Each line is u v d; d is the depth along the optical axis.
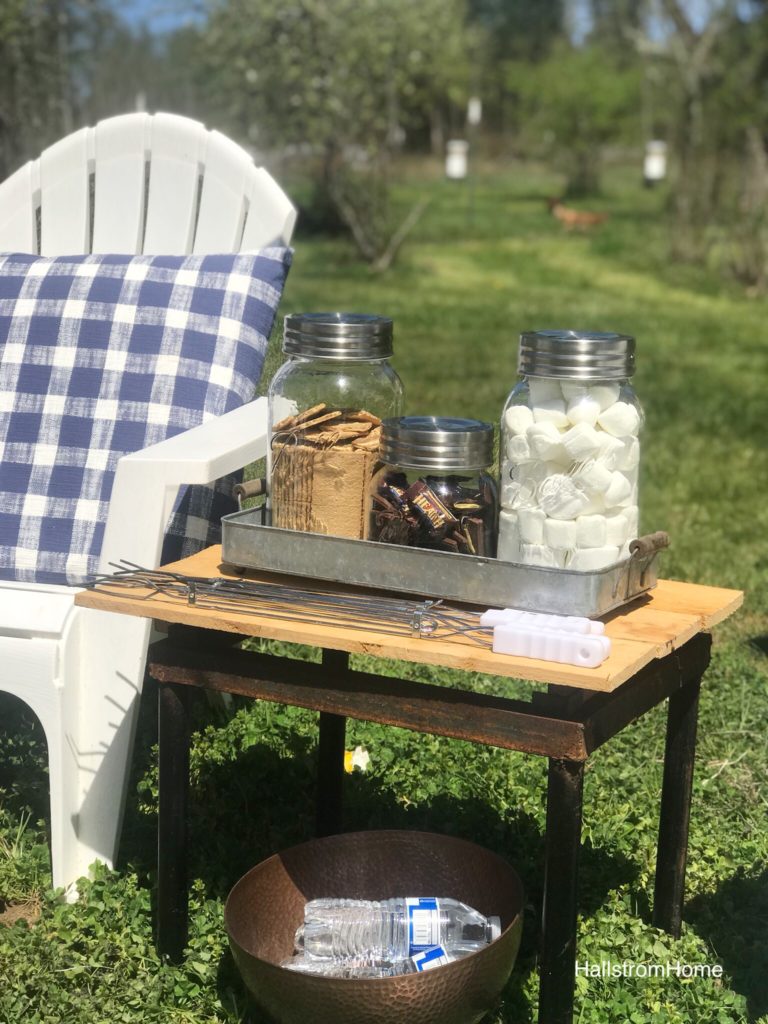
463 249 10.60
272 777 1.84
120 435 1.85
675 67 10.68
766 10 9.73
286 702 1.29
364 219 9.19
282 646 2.38
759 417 4.62
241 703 2.10
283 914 1.43
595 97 17.91
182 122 2.17
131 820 1.71
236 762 1.87
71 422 1.87
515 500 1.26
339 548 1.28
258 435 1.56
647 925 1.51
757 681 2.27
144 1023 1.33
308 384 1.39
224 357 1.89
